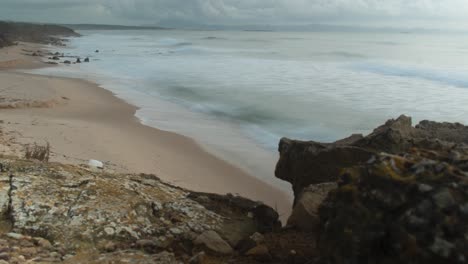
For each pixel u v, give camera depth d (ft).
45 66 153.69
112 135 57.06
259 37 603.67
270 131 67.36
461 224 10.95
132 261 15.31
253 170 47.80
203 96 98.68
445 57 195.72
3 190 18.85
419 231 11.18
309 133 66.64
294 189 28.25
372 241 11.73
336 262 12.21
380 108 83.35
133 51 258.16
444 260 10.75
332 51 257.14
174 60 193.88
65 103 80.43
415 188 11.72
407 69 143.84
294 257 16.62
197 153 53.11
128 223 18.01
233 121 73.97
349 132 67.15
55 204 18.29
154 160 48.21
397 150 26.50
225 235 18.60
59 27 580.71
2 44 227.61
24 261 14.57
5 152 37.83
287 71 147.54
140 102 88.58
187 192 22.58
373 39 492.13
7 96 80.07
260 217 21.02
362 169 13.34
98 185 20.36
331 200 13.44
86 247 16.28
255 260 16.58
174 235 17.98
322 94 99.96
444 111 79.77
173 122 70.85
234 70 151.74
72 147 47.75
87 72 140.26
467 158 12.71
